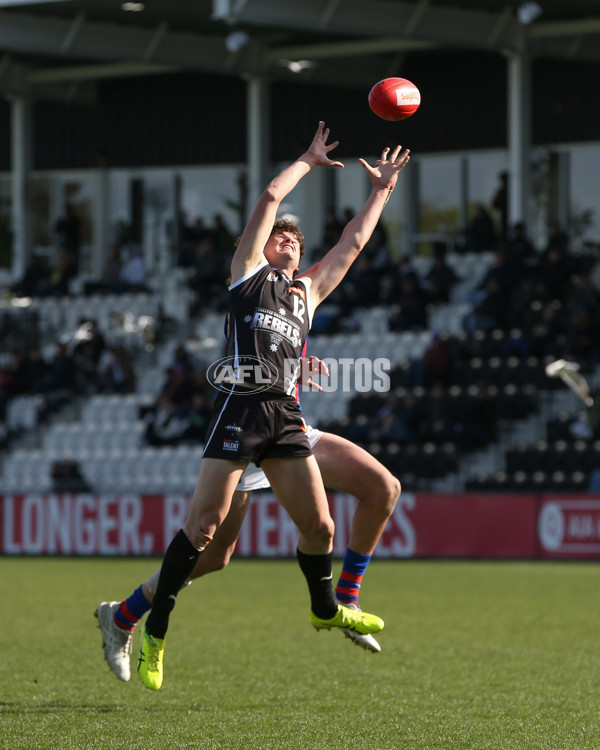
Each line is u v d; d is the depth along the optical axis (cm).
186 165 8550
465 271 7256
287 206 8400
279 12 6034
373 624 1864
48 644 2683
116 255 8038
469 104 7838
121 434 6869
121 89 8675
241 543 5453
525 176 7219
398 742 1622
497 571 4675
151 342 7181
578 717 1816
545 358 6216
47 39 6850
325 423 6166
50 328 7981
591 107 7556
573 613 3281
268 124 7938
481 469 5941
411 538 5306
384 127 8056
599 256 6756
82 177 8988
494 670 2298
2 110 9119
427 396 6025
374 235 7300
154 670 1777
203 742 1620
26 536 5822
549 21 6975
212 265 7544
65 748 1581
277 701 1961
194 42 7369
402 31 6456
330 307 7288
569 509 5050
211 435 1723
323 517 1747
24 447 7125
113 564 5169
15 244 8612
